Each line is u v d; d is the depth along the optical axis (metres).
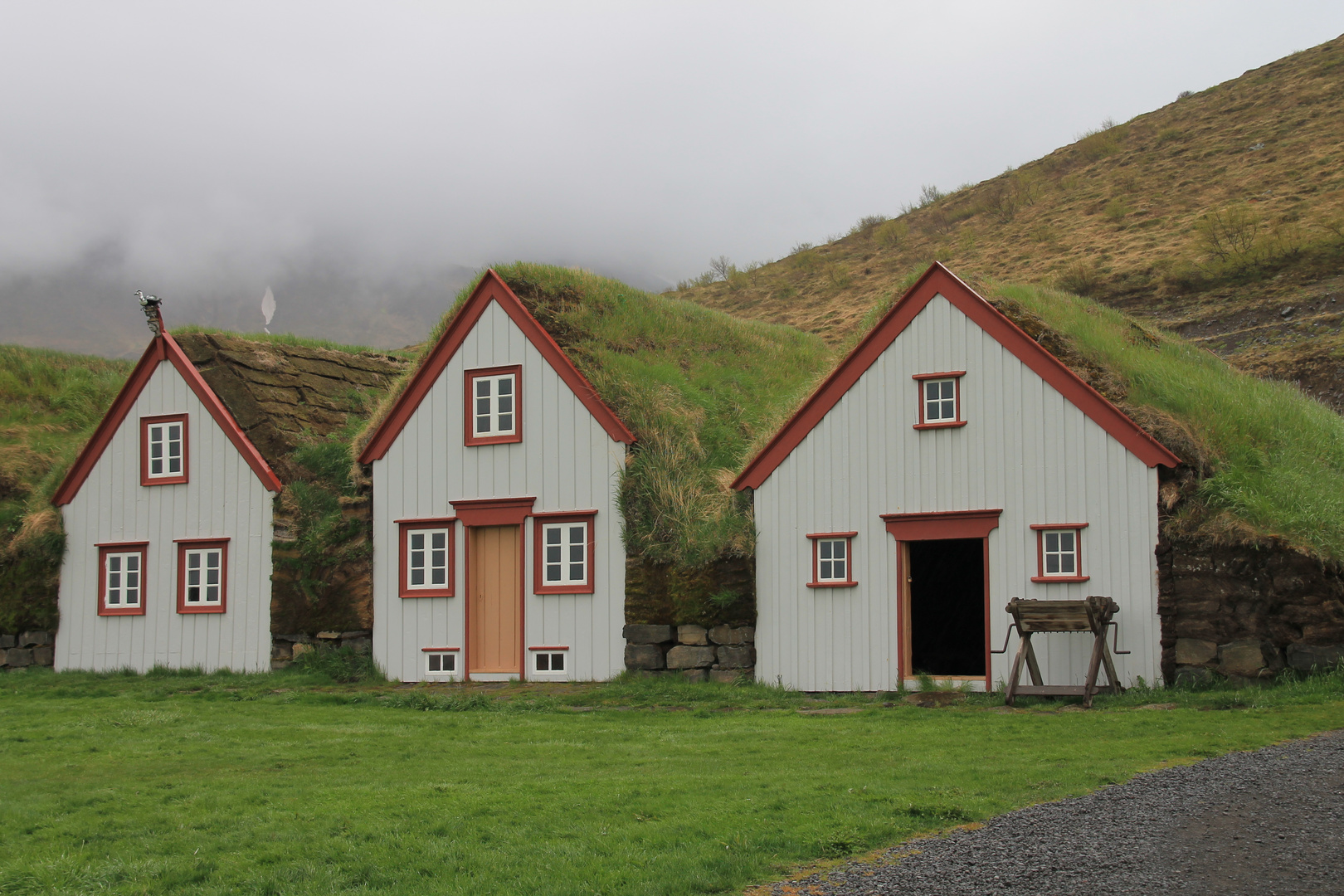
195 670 23.22
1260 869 7.13
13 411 32.12
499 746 13.62
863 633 18.27
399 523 22.11
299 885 7.46
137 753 13.36
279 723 16.16
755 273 88.38
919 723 14.59
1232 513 16.19
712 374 25.20
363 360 28.72
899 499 18.34
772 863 7.75
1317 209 55.03
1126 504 16.83
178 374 24.48
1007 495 17.64
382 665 21.84
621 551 20.27
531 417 21.39
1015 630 17.34
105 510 24.73
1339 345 37.69
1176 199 67.31
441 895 7.14
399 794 10.33
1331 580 15.52
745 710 16.70
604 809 9.47
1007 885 6.99
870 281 74.81
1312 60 81.88
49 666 24.67
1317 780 9.55
